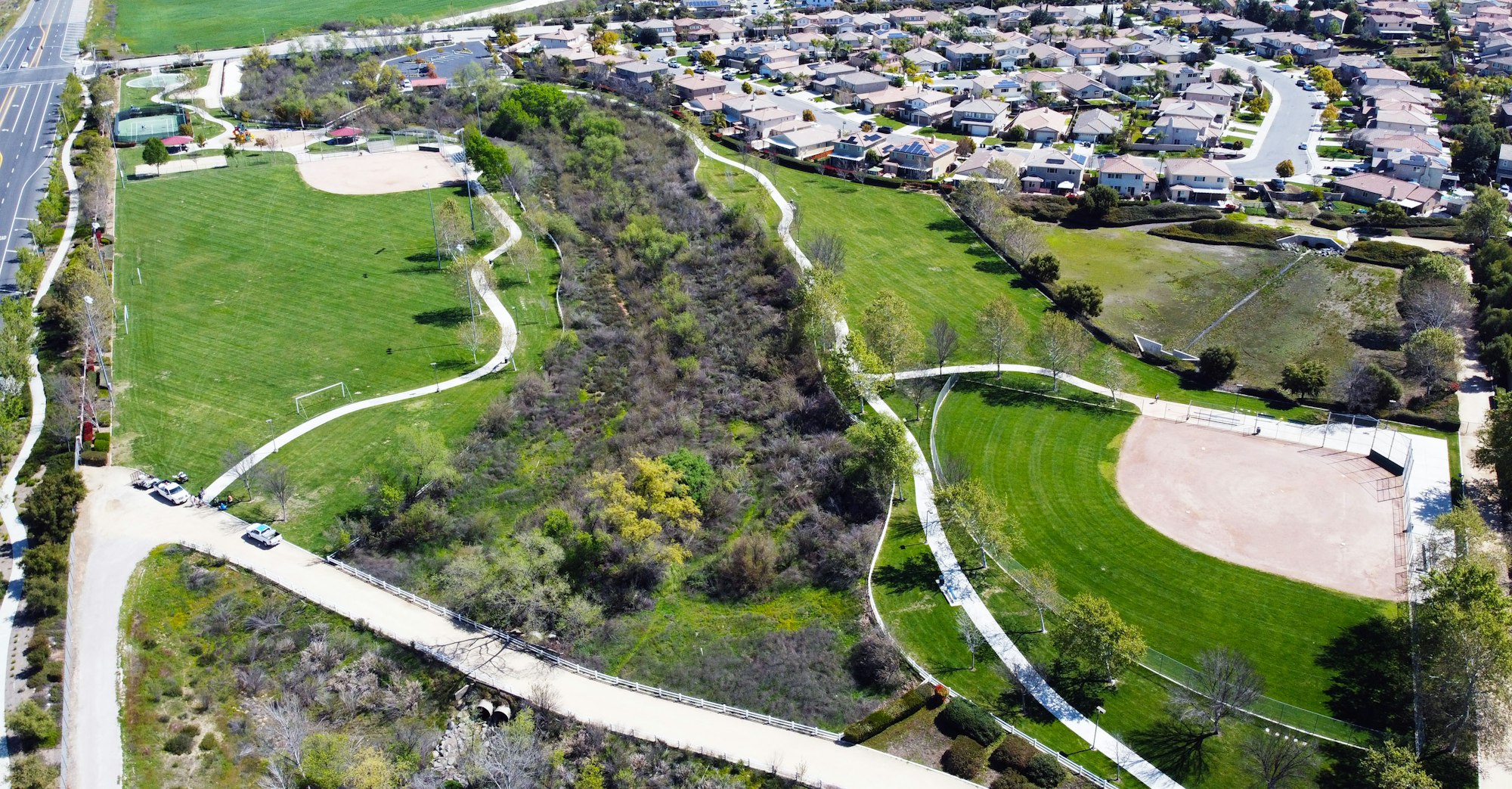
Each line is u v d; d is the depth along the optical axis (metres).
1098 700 84.75
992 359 137.75
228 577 98.50
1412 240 171.75
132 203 185.00
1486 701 78.31
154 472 113.44
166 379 131.38
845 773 78.38
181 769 79.00
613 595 97.62
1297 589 95.88
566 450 117.94
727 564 100.00
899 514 107.50
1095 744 80.62
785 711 84.69
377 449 117.25
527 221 176.50
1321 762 78.38
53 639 90.69
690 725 83.38
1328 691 84.81
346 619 93.69
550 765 79.44
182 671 88.50
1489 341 135.12
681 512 103.00
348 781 75.75
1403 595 94.50
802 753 80.38
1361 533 103.06
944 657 89.50
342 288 154.75
